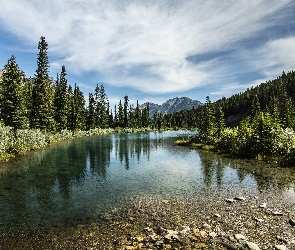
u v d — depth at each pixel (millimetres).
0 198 12734
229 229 8492
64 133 57500
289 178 16375
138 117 130375
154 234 8195
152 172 19234
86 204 11664
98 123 100625
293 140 22734
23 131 35719
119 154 30156
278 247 7043
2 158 24641
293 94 123812
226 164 22547
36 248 7387
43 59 53938
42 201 12195
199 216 9836
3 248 7418
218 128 44250
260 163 22750
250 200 11852
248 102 150375
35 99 51469
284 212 10094
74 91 88938
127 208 10992
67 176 17844
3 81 40562
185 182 15828
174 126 154250
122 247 7344
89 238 8031
